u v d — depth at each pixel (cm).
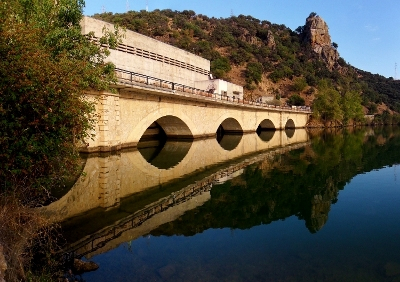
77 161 759
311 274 539
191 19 9694
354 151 2375
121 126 1991
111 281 511
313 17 11088
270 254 621
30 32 596
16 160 564
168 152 2197
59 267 550
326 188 1184
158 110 2348
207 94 3022
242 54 8244
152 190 1134
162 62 2894
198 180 1314
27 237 530
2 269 404
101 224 781
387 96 9944
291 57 9206
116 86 1825
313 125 6150
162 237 704
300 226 781
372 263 581
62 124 636
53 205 923
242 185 1228
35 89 561
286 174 1456
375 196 1070
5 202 531
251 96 6266
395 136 3953
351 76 10356
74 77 686
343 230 755
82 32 2027
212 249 643
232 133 4138
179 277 525
